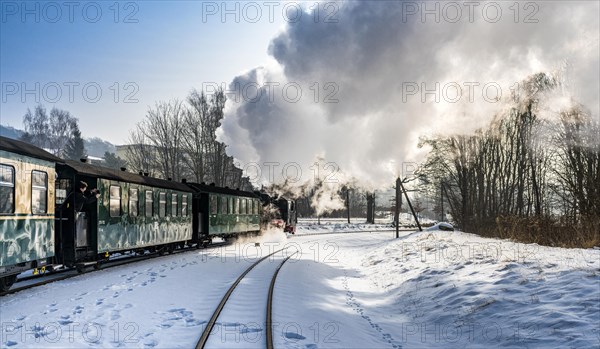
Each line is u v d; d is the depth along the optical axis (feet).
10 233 29.12
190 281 36.42
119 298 28.66
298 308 27.78
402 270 43.60
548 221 55.36
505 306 24.12
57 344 19.19
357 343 22.02
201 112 132.57
